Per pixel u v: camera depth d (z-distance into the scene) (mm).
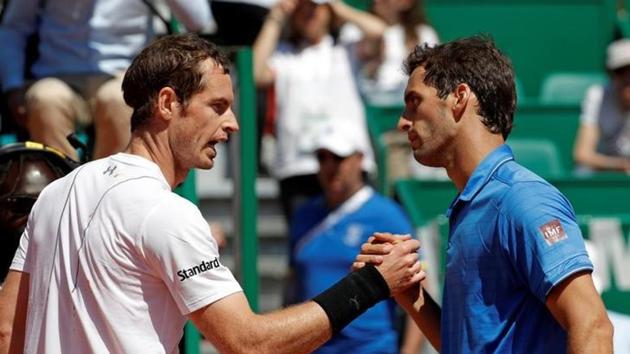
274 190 35625
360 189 28938
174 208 14250
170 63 14672
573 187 32625
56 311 14469
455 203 14992
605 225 31000
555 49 43000
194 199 22109
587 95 37844
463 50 15172
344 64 33625
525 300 14500
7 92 21469
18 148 17172
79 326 14305
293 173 32656
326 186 28922
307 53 33438
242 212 24625
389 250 15117
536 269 14180
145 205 14258
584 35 43125
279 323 14320
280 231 35312
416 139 15281
